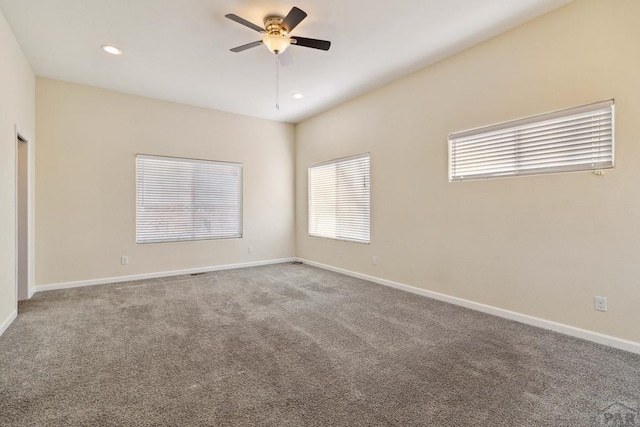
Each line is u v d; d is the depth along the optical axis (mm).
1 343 2621
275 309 3490
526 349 2500
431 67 3854
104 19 2881
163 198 5121
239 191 5871
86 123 4484
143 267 4938
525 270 3041
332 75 4137
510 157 3162
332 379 2084
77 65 3834
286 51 3141
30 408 1771
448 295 3723
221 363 2295
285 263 6277
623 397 1873
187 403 1824
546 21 2854
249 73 4059
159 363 2293
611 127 2523
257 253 6066
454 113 3619
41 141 4199
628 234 2443
